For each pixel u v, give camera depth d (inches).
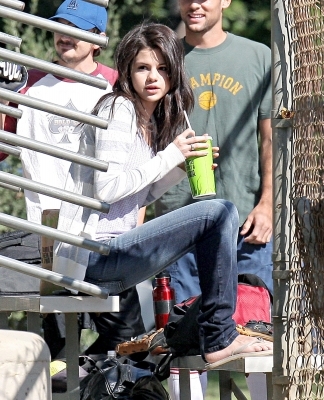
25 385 407.5
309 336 470.0
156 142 580.7
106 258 535.5
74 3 723.4
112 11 1418.6
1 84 574.9
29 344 416.5
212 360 529.0
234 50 749.9
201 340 533.6
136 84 563.8
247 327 572.1
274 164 477.1
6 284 591.8
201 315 532.4
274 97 476.1
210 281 531.2
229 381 673.6
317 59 460.8
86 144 554.9
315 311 462.3
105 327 712.4
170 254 536.1
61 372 603.2
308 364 470.0
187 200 738.8
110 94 561.6
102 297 498.6
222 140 740.7
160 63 566.9
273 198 478.3
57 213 553.6
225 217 531.8
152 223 536.7
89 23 721.6
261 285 636.1
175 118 581.6
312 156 463.5
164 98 577.6
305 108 466.3
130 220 556.4
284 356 472.4
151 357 620.7
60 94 706.8
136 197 562.9
